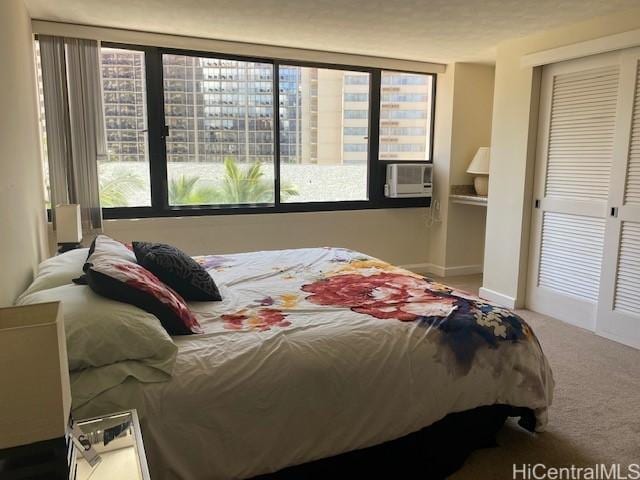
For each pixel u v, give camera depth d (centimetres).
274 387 164
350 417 176
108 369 154
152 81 394
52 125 357
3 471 89
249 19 340
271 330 189
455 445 203
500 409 212
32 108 311
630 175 328
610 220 342
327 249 350
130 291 174
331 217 482
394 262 526
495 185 429
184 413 152
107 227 390
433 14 326
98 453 120
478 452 213
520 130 399
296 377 168
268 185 453
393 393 182
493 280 437
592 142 352
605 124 342
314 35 384
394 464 193
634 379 282
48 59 350
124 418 136
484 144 521
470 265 536
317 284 259
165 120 404
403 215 523
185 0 299
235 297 236
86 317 158
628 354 319
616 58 331
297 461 169
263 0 299
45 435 90
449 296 236
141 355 159
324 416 172
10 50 229
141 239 403
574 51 348
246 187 444
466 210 522
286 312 212
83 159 368
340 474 185
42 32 341
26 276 231
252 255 330
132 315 165
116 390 149
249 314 210
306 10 318
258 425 162
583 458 209
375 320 201
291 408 167
